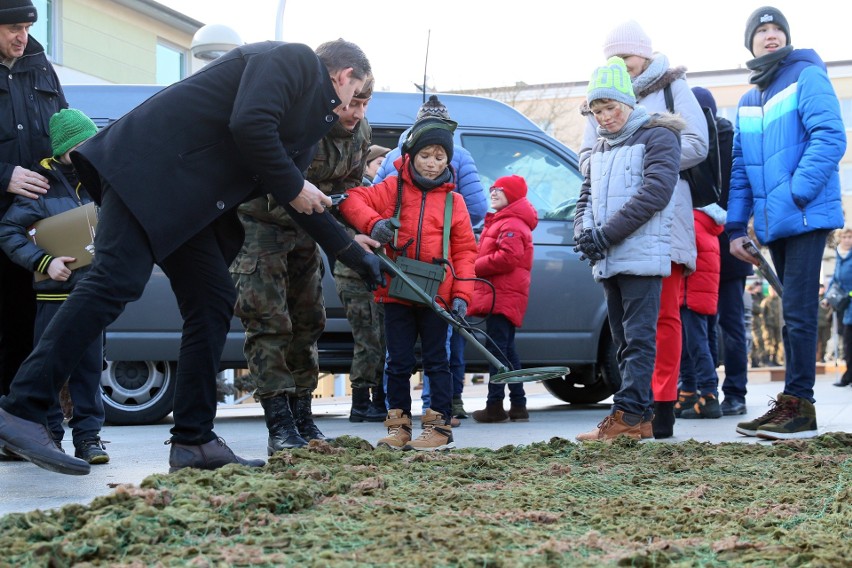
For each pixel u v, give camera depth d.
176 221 3.19
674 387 5.07
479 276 6.32
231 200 3.31
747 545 2.17
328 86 3.46
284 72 3.29
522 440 5.10
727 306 7.04
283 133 3.40
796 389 5.03
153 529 2.20
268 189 3.42
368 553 2.04
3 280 4.54
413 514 2.49
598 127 4.90
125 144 3.20
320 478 2.99
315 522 2.33
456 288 4.48
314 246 4.33
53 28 20.80
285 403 4.13
